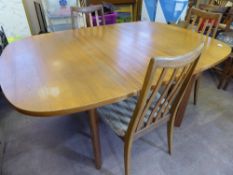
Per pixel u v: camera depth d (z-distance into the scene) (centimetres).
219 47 130
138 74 93
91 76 91
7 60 106
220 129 157
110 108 112
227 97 195
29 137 146
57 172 123
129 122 96
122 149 139
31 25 299
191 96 195
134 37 145
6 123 158
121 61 106
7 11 225
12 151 135
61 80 87
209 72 238
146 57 112
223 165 128
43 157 132
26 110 70
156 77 90
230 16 223
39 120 162
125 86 84
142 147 140
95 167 126
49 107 71
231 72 197
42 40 136
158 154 135
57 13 262
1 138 143
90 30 161
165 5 279
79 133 151
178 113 148
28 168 125
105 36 146
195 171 124
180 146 142
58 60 106
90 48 123
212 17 158
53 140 145
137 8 359
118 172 123
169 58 66
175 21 276
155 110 98
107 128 155
